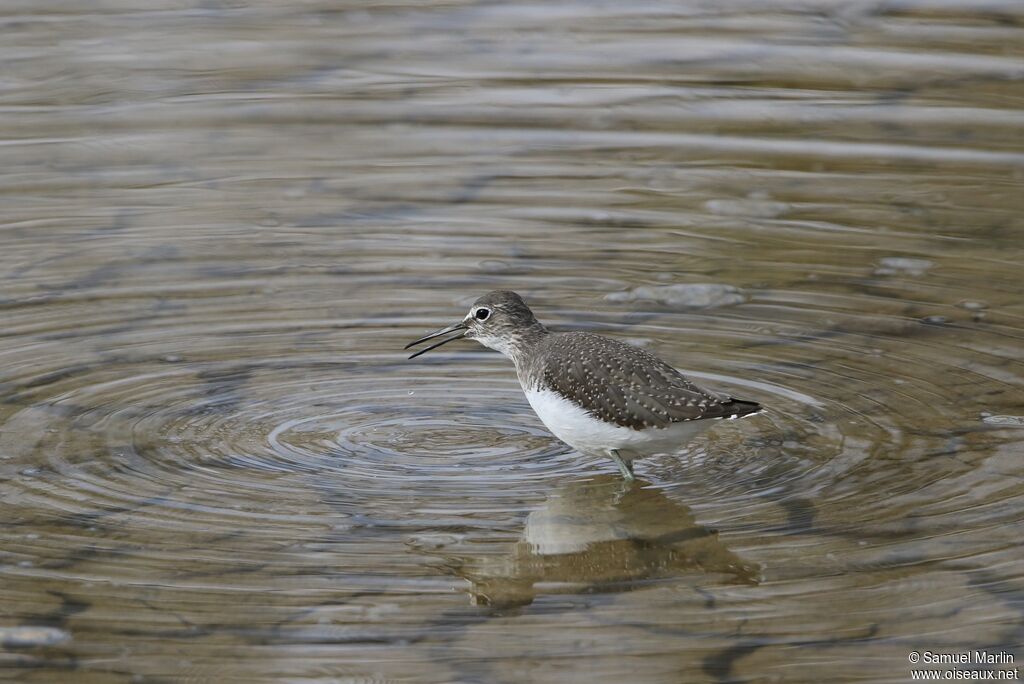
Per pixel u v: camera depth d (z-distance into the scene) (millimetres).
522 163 18125
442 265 15234
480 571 9367
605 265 15258
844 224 16328
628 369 10633
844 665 8297
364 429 11672
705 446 11414
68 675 8141
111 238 15812
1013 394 12109
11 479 10492
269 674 8188
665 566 9461
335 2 24078
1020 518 9953
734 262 15344
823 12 23531
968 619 8742
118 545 9547
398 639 8578
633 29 22859
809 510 10180
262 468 10836
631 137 18922
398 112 19656
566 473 10945
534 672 8234
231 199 17016
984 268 15039
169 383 12422
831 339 13383
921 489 10430
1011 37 22062
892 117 19406
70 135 18750
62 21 23016
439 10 23812
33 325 13555
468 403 12328
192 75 20844
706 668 8281
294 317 13961
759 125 19234
